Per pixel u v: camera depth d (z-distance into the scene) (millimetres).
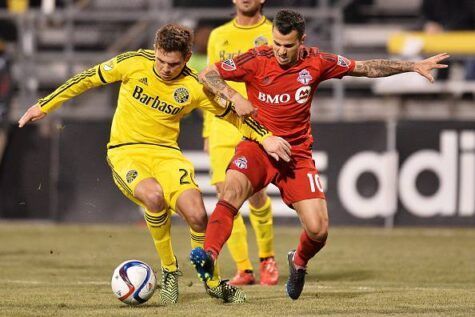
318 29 48250
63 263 30641
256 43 26000
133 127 20844
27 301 21016
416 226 40969
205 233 20031
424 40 47812
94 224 43094
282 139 19562
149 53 20797
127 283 19812
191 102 20641
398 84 48594
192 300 21094
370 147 41219
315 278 27109
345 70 20391
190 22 46906
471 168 40594
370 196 41250
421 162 40938
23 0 53281
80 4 52281
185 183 20312
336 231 40312
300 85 20094
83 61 47531
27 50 48688
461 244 36062
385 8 55406
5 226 42594
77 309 19609
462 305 20422
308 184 19969
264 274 25734
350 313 19062
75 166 43062
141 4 50250
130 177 20391
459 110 48562
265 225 25469
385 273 28297
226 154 25578
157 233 20188
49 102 20750
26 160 43531
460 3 52875
